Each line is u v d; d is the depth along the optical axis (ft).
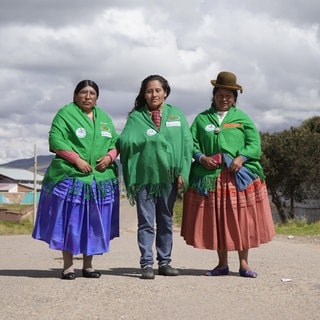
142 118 23.84
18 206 186.09
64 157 23.39
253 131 24.75
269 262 31.32
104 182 23.82
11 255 35.22
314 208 122.83
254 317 17.15
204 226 24.52
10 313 17.52
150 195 23.89
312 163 114.93
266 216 24.82
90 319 16.85
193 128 25.09
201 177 24.57
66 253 23.65
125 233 67.10
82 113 23.80
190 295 20.15
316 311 17.92
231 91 24.80
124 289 21.13
